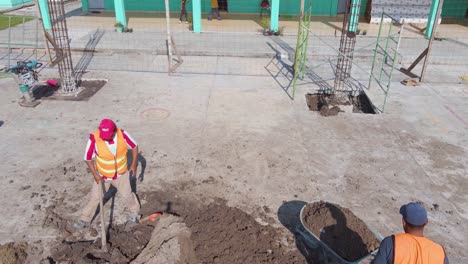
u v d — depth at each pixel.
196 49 13.78
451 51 14.60
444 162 7.38
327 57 13.57
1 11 20.86
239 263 4.84
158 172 6.77
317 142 7.98
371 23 19.50
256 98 10.09
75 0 24.84
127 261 4.86
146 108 9.28
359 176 6.87
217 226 5.43
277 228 5.54
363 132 8.48
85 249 5.02
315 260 4.97
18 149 7.36
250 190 6.38
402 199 6.29
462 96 10.63
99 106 9.32
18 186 6.28
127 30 16.14
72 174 6.64
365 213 5.93
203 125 8.53
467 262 5.07
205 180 6.60
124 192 5.30
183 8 18.42
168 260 4.74
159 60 12.98
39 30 15.49
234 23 18.59
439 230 5.62
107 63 12.53
